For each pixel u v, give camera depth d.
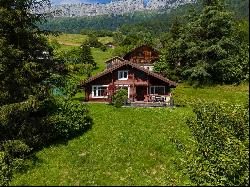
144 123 40.78
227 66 72.31
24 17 34.28
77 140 36.25
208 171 19.55
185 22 88.81
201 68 74.06
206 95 57.44
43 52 36.00
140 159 30.27
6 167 28.38
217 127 19.67
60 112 37.78
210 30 78.06
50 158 32.06
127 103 52.50
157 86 64.38
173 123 40.22
